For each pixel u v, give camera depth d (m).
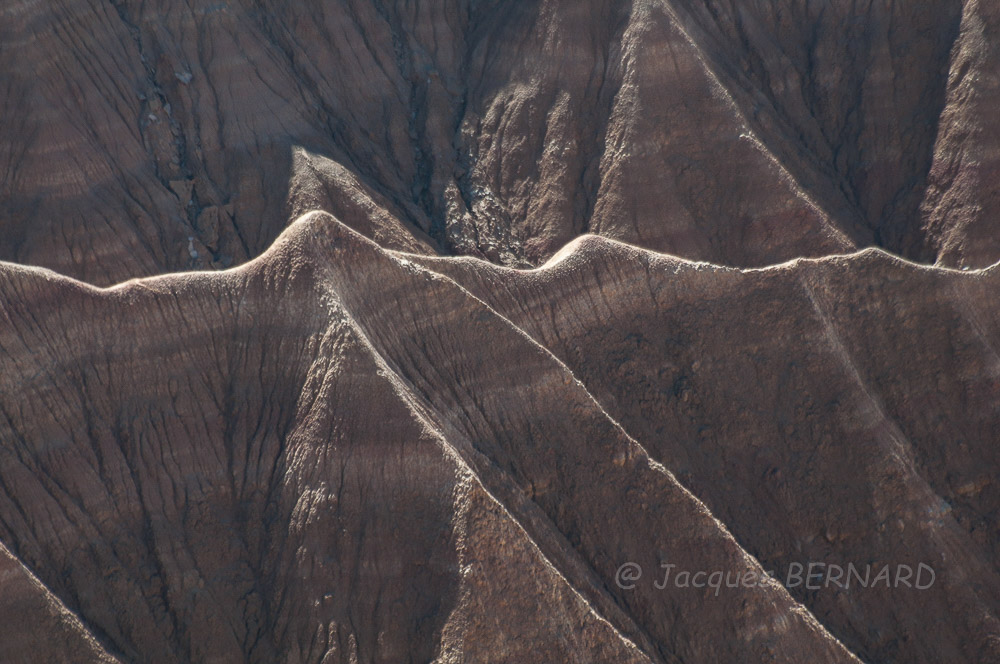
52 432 97.75
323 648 91.06
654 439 116.25
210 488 99.00
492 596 91.19
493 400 106.56
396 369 103.81
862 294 128.25
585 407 107.62
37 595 88.06
